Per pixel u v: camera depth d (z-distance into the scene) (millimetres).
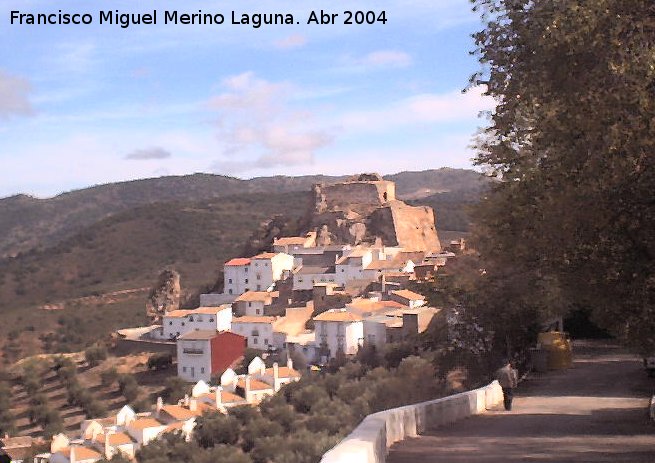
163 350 93812
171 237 194125
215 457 39875
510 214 19188
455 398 22375
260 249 131250
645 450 15484
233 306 104562
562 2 16203
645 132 13336
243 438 43844
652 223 15062
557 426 20422
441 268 37688
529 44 17500
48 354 108062
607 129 13961
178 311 100438
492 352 36812
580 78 15062
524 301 33219
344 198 133875
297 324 92875
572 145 14969
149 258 182125
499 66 19188
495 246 22797
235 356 86062
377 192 132500
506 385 25438
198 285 155250
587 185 14539
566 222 15531
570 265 17750
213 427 44625
